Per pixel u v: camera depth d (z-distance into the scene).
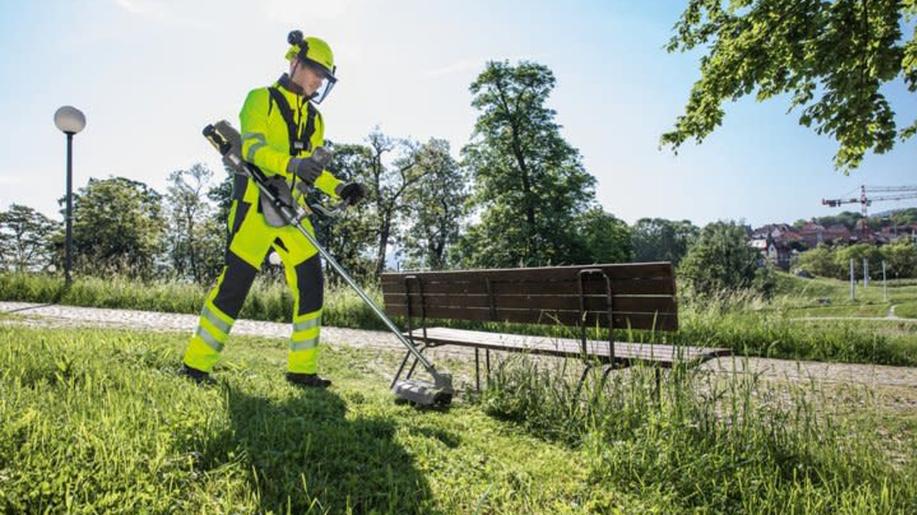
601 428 3.33
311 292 4.76
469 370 6.38
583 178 38.81
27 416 2.48
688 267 71.44
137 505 2.02
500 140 38.69
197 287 12.94
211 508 2.10
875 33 9.19
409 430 3.43
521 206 37.28
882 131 9.36
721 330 9.05
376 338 8.96
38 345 4.42
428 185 52.81
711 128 11.58
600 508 2.54
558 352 4.20
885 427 4.20
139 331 7.07
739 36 10.84
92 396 3.26
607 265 3.90
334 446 2.83
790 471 2.97
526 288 4.54
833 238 190.88
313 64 4.60
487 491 2.45
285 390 4.20
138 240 56.88
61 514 1.95
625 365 3.87
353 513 2.27
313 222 4.88
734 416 3.24
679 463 2.92
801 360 8.05
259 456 2.57
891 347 8.02
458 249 40.06
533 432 3.67
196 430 2.66
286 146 4.59
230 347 6.75
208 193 57.00
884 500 2.54
